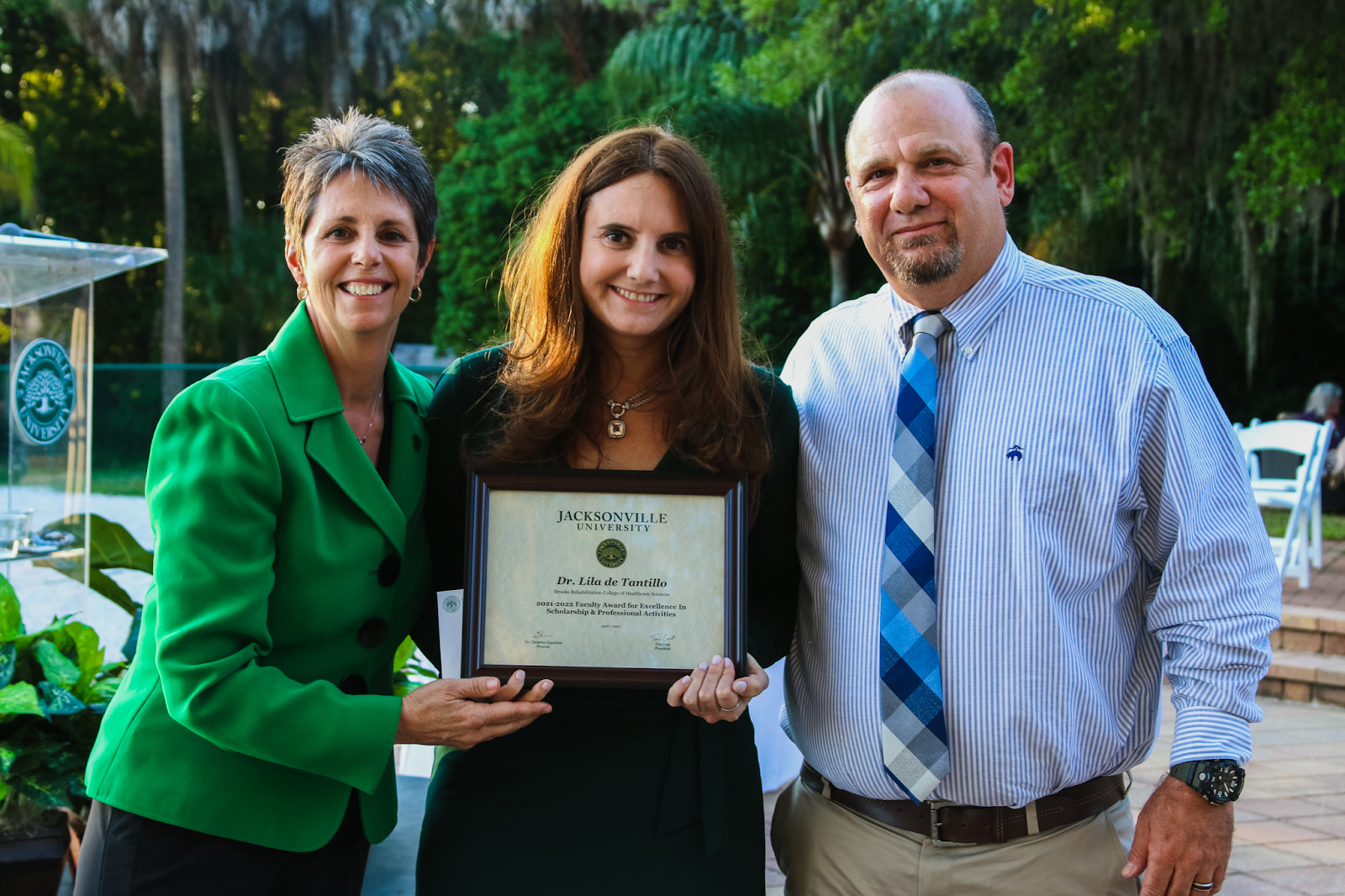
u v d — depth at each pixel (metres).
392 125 1.67
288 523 1.53
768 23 12.02
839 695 1.77
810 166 15.66
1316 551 7.75
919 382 1.73
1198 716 1.61
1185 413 1.65
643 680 1.54
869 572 1.75
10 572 3.08
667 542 1.57
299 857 1.59
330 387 1.61
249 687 1.42
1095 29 9.69
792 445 1.83
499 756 1.70
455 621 1.58
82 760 2.51
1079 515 1.67
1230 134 11.38
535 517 1.58
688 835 1.66
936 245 1.69
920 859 1.74
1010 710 1.66
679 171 1.65
